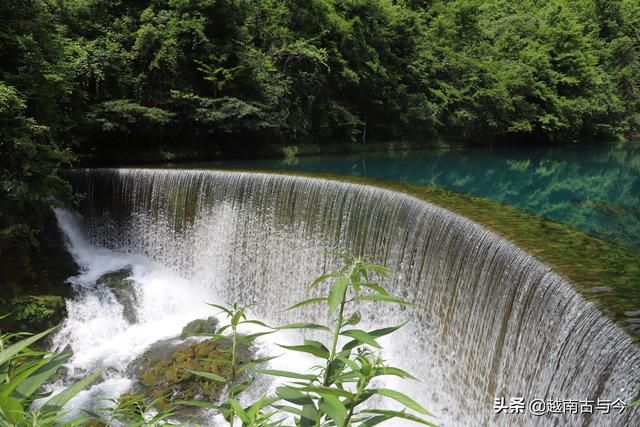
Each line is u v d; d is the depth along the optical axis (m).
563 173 24.48
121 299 14.44
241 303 14.92
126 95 20.77
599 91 41.12
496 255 8.30
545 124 37.81
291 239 13.92
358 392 1.47
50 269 14.47
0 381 1.14
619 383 5.10
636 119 43.69
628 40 46.06
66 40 18.77
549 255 7.65
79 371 11.67
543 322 6.82
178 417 9.87
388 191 11.70
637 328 5.42
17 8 13.47
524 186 20.55
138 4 22.47
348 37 29.22
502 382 7.61
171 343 12.90
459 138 36.62
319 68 27.92
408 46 34.16
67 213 15.98
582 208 16.23
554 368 6.34
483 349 8.27
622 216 15.02
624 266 7.26
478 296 8.61
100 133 20.33
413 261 10.67
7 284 12.58
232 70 23.23
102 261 15.98
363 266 1.68
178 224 15.91
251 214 14.69
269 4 27.62
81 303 13.80
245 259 14.88
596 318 5.78
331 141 29.92
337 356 1.56
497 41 42.34
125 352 12.52
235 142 24.89
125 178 16.27
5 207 12.25
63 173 16.14
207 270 15.55
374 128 32.97
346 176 14.48
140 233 16.34
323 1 28.72
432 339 9.88
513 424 7.26
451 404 9.12
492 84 36.44
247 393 10.42
